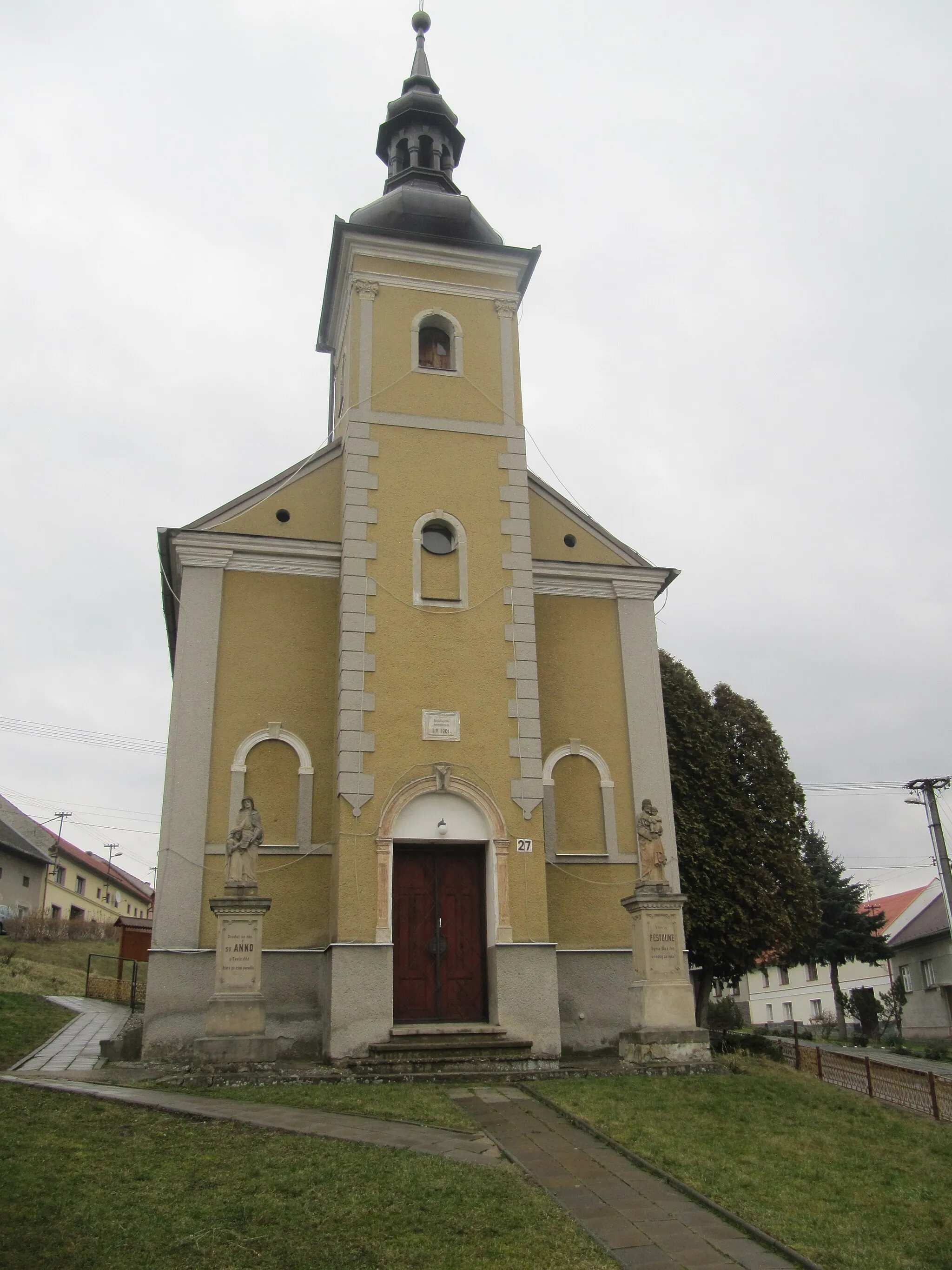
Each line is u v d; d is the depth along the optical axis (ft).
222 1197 29.78
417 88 86.63
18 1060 55.06
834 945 154.81
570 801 68.33
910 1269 27.04
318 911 61.62
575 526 76.23
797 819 94.17
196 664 64.80
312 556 68.74
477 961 60.75
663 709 77.41
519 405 72.49
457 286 74.74
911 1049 132.77
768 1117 43.37
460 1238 27.55
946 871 136.98
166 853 60.49
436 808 61.41
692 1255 27.35
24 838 190.39
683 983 55.31
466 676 64.13
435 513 67.67
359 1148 35.17
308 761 64.44
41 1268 24.67
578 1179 33.53
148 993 57.67
